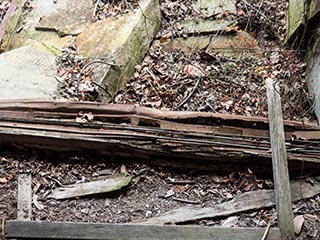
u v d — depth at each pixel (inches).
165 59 157.6
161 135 128.2
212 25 165.6
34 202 119.1
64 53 151.9
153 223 117.1
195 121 131.7
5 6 176.2
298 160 127.0
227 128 131.6
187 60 156.9
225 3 170.6
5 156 125.7
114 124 129.0
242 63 157.1
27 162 125.2
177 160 128.6
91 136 126.2
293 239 114.4
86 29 158.4
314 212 121.6
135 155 127.9
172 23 167.5
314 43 149.7
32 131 125.6
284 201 118.4
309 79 149.1
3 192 120.3
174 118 131.0
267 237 114.2
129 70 150.8
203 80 150.4
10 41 163.2
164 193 124.1
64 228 112.0
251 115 142.0
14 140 125.6
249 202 122.0
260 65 156.1
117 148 126.4
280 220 116.2
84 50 151.9
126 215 119.3
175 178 126.8
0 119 127.1
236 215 120.2
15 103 129.9
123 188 123.6
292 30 156.6
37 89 139.6
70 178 124.5
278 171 122.3
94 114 130.3
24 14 167.9
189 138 128.4
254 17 166.9
